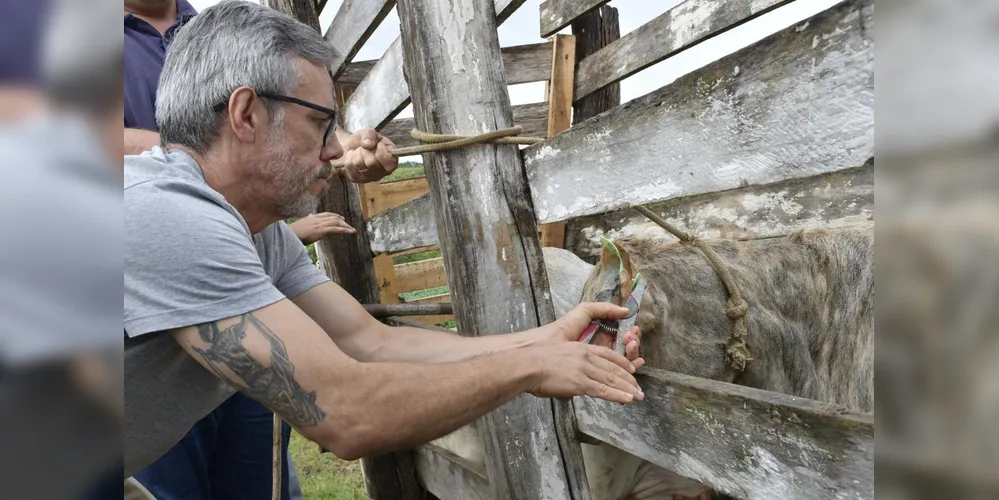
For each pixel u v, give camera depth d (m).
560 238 3.93
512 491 1.66
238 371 1.22
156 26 2.38
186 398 1.41
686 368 1.73
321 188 1.55
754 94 1.06
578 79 4.34
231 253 1.24
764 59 1.04
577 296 2.04
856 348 1.95
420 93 1.62
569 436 1.72
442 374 1.26
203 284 1.21
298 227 2.44
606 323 1.48
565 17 3.91
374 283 2.95
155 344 1.27
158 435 1.42
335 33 2.67
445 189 1.63
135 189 1.23
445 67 1.59
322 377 1.21
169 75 1.40
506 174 1.64
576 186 1.51
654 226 3.53
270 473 2.53
